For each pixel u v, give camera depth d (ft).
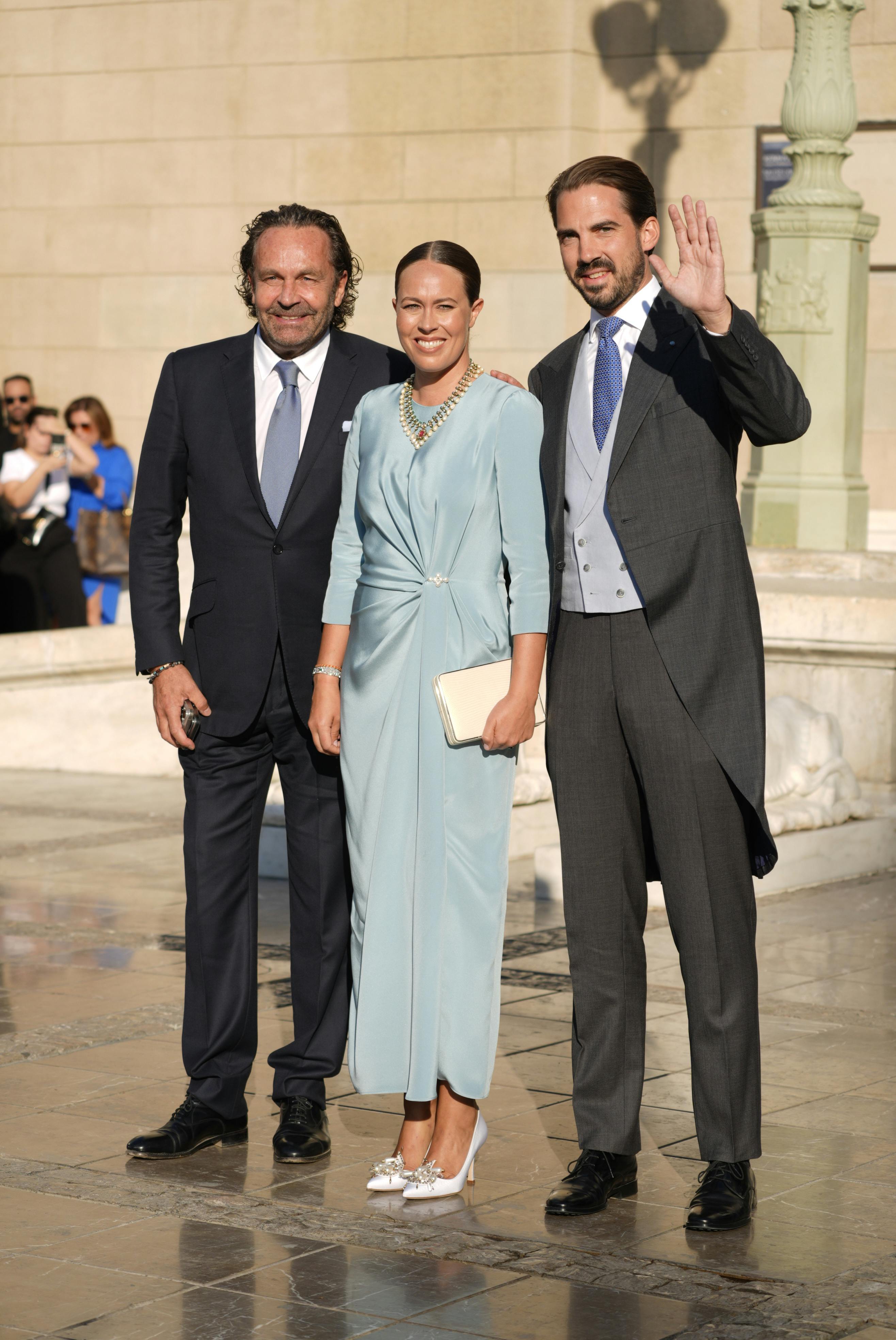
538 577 17.33
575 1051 17.53
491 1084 21.01
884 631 39.93
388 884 17.49
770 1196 17.47
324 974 19.07
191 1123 18.70
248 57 63.52
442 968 17.26
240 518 19.04
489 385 17.52
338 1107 20.47
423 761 17.33
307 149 62.90
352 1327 14.32
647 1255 15.87
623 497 16.81
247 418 19.12
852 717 40.40
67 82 66.33
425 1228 16.49
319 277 18.75
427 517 17.43
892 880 35.06
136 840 38.78
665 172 59.41
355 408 18.53
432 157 61.11
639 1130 17.63
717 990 16.89
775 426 16.46
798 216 44.98
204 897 19.12
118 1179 17.79
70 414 56.90
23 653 49.78
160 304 65.62
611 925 17.39
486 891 17.37
